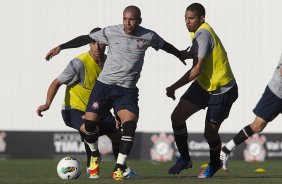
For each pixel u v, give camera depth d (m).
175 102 69.44
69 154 65.19
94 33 33.16
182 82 34.22
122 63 32.59
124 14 32.06
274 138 66.31
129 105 32.75
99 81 33.12
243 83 70.31
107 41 32.91
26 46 68.50
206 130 36.00
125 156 32.41
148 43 32.84
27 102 68.56
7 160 62.50
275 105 34.31
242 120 70.44
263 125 34.88
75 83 37.34
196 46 34.00
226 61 34.94
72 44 33.28
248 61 70.25
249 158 66.00
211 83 34.72
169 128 69.50
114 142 37.84
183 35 68.69
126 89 32.84
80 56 37.12
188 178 34.91
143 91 69.25
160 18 68.50
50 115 68.44
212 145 36.06
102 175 40.00
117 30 32.72
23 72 68.56
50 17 68.44
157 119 69.38
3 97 68.38
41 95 68.75
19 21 68.38
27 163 56.53
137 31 32.69
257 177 36.38
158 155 65.88
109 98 33.06
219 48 34.56
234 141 35.31
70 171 34.31
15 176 38.12
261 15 70.06
